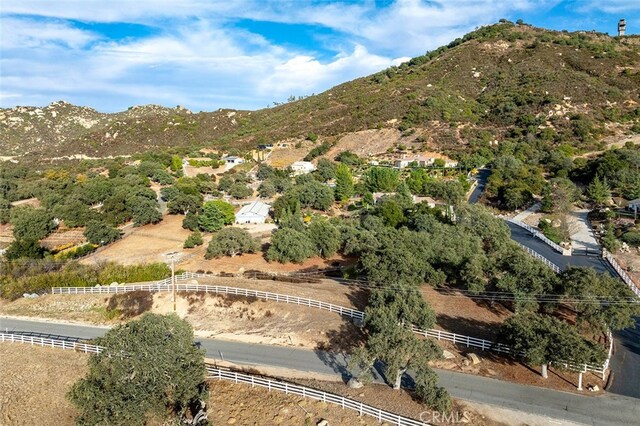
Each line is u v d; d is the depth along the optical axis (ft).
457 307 124.77
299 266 170.91
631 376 92.32
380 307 101.55
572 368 84.99
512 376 92.07
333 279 152.97
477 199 282.97
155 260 177.27
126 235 219.20
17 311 140.05
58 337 120.37
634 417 77.97
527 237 207.41
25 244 181.47
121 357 76.79
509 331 94.68
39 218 219.82
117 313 134.41
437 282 136.67
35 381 99.40
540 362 85.92
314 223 192.75
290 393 86.22
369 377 86.84
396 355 82.99
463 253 148.36
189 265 171.22
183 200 251.39
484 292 127.24
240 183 318.86
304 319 119.24
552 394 85.30
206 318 125.29
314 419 78.02
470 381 90.27
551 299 111.45
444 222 200.23
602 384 89.56
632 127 386.93
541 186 284.00
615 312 100.07
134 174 333.21
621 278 148.97
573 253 179.73
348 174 302.66
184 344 84.94
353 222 212.02
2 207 266.36
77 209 238.89
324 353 105.50
